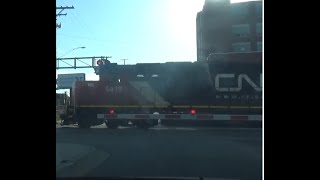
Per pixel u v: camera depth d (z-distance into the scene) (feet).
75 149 42.70
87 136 58.80
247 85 67.31
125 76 72.33
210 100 68.33
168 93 69.97
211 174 28.73
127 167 32.17
